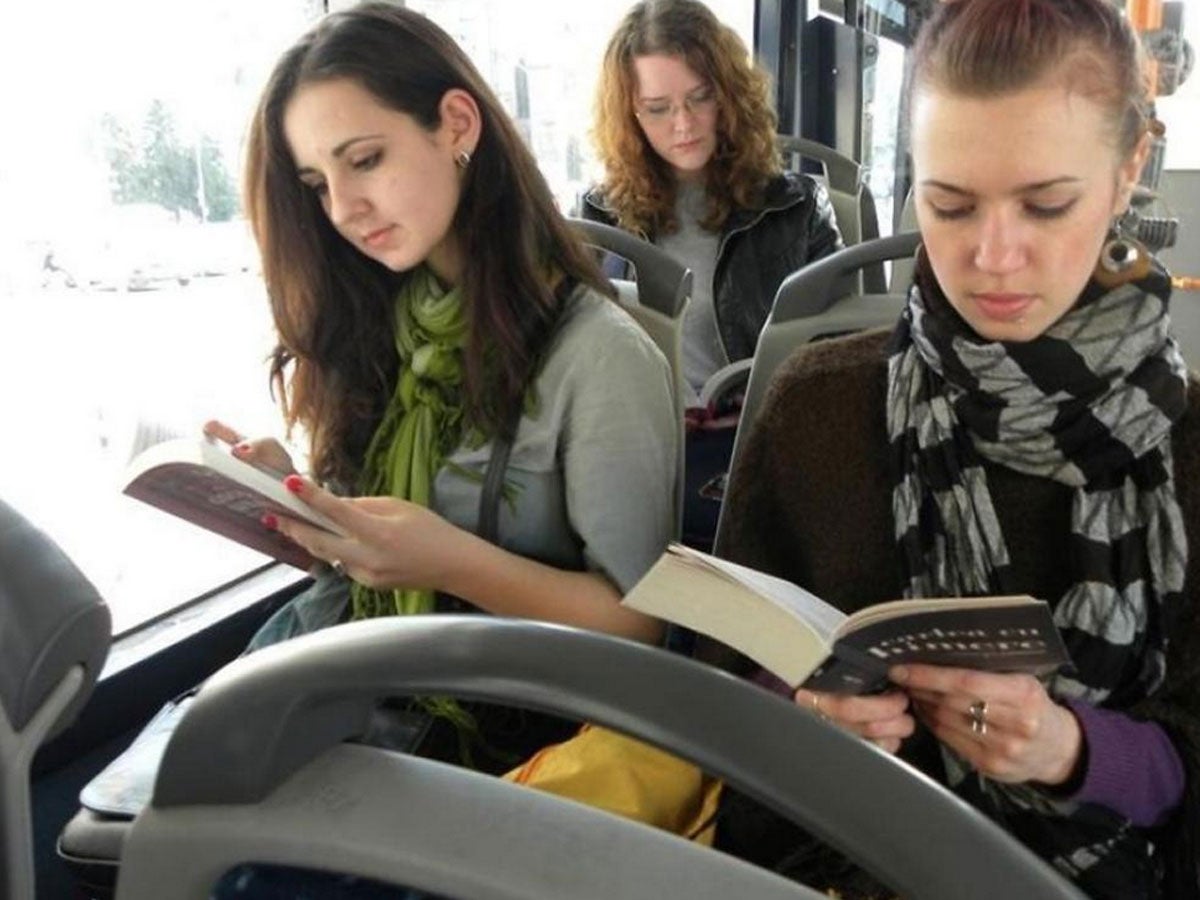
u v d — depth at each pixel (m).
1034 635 0.64
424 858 0.44
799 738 0.45
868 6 2.94
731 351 2.38
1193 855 0.84
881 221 3.52
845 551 1.00
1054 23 0.73
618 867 0.43
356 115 1.09
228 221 1.65
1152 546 0.85
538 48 2.28
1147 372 0.83
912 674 0.75
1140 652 0.86
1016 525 0.91
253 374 1.69
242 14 1.61
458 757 1.08
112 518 1.60
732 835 0.91
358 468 1.33
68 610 0.56
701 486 1.85
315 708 0.48
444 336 1.20
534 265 1.17
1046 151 0.74
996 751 0.77
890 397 0.96
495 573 1.07
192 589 1.74
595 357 1.15
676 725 0.45
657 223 2.44
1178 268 3.29
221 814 0.47
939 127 0.77
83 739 1.51
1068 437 0.85
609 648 0.47
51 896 1.45
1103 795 0.81
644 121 2.32
